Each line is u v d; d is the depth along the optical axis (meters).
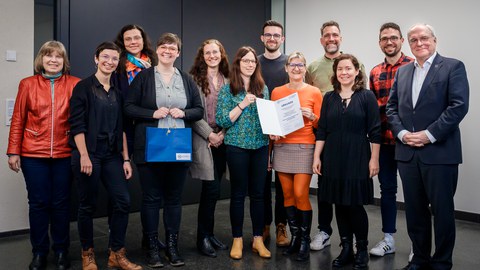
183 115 2.71
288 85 3.10
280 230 3.30
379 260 2.99
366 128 2.78
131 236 3.62
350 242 2.89
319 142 2.88
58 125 2.68
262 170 2.97
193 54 5.03
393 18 4.80
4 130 3.60
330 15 5.45
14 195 3.65
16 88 3.64
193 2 5.01
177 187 2.83
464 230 3.85
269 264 2.88
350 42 5.25
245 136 2.86
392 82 3.14
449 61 2.52
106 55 2.61
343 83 2.79
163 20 4.76
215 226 3.97
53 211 2.78
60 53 2.69
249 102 2.81
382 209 3.18
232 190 2.97
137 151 2.70
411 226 2.68
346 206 2.85
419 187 2.60
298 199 2.99
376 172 2.73
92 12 4.24
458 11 4.25
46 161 2.73
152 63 3.22
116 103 2.68
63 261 2.80
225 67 3.18
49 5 4.11
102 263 2.90
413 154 2.58
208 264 2.88
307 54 5.77
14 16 3.63
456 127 2.50
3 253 3.18
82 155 2.53
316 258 3.01
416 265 2.68
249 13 5.60
